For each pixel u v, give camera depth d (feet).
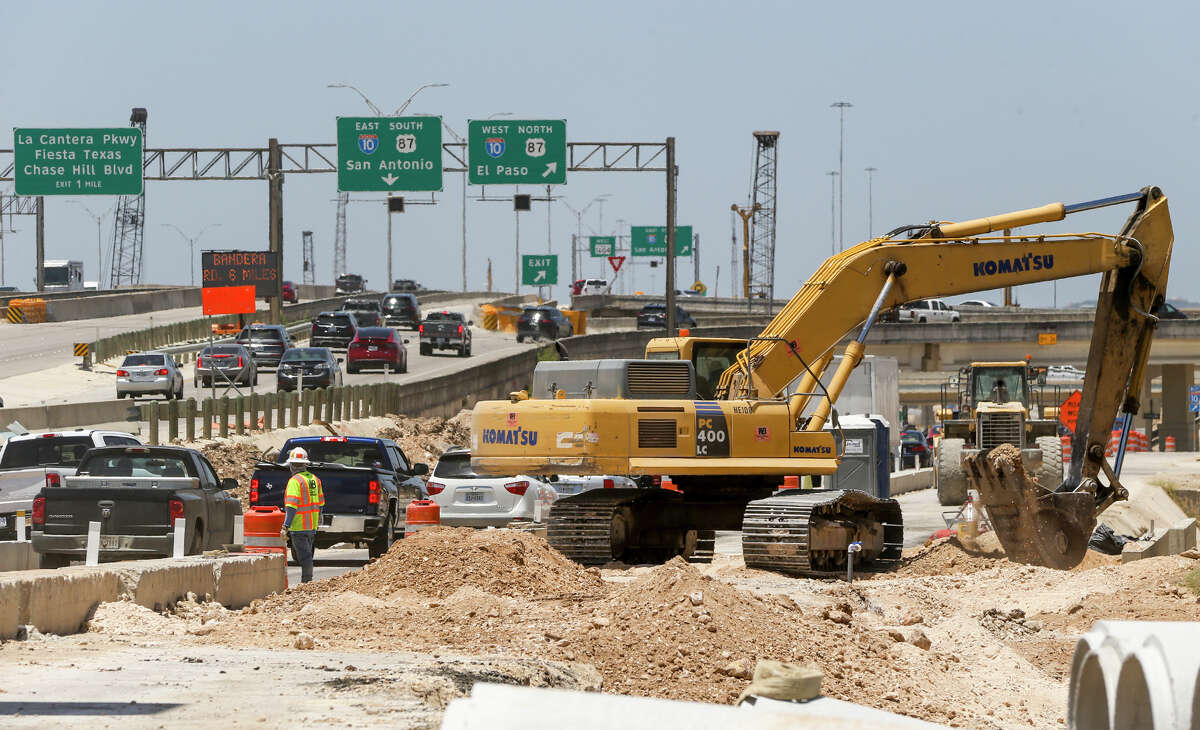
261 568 153.17
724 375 202.80
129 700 84.79
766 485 203.92
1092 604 159.33
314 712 81.05
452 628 124.06
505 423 193.47
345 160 540.52
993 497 200.75
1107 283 202.80
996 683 120.06
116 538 179.22
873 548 202.59
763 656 109.29
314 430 404.16
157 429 332.39
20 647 108.58
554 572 157.17
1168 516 357.82
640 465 189.16
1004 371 323.37
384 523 212.23
